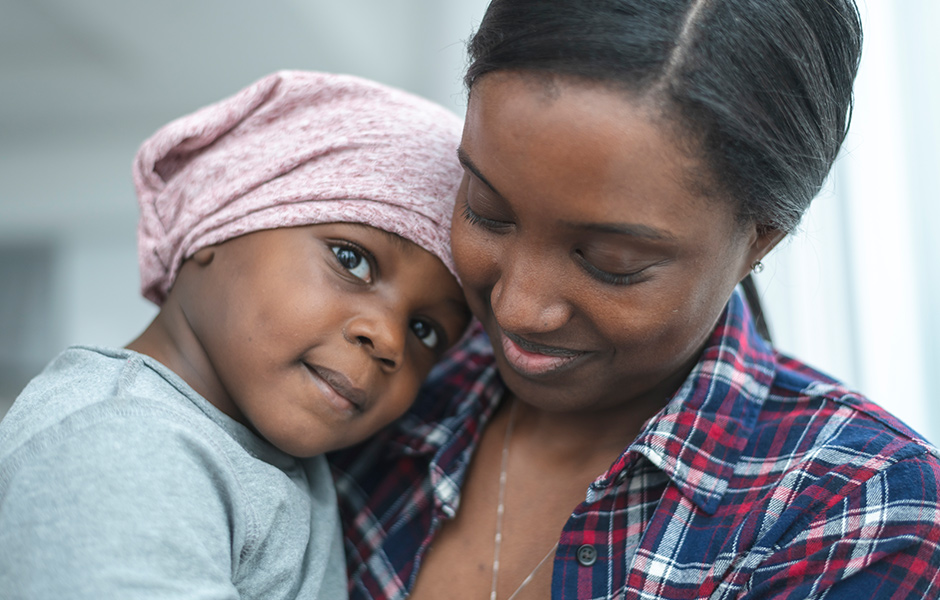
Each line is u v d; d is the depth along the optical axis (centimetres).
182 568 70
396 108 96
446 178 92
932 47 157
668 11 65
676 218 66
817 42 71
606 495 83
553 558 85
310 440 87
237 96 98
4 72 274
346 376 86
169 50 271
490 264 75
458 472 91
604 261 68
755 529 75
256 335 86
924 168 159
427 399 103
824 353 169
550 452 92
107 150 293
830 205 163
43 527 68
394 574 89
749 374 87
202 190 95
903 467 73
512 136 65
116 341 294
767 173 69
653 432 81
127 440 74
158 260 98
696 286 70
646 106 63
